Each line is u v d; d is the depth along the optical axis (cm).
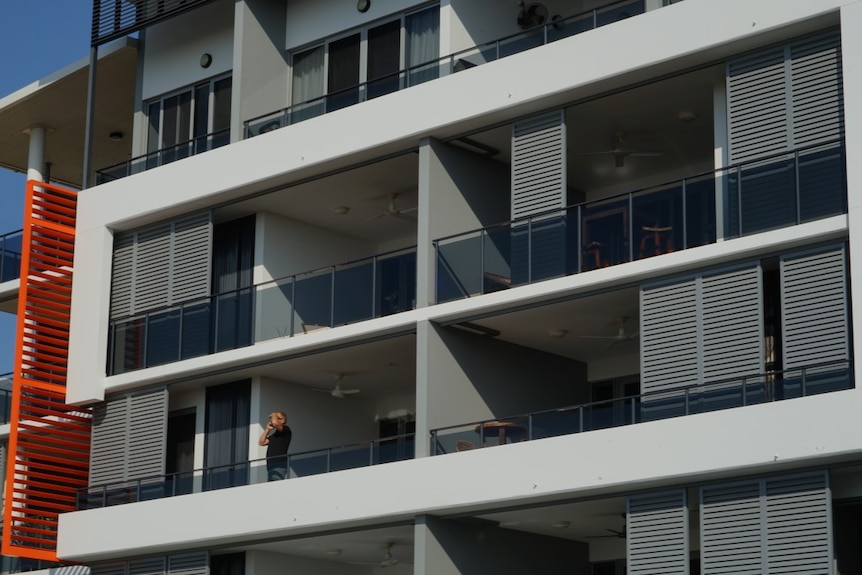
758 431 2567
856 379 2484
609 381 3328
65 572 3741
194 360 3425
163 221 3597
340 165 3291
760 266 2692
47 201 3734
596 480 2745
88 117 3747
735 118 2756
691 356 2741
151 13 3719
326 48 3522
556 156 2984
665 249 2819
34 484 3616
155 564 3425
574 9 3372
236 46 3538
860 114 2577
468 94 3078
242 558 3394
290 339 3278
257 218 3528
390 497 3006
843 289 2584
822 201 2631
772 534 2562
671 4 2853
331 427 3569
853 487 2552
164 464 3456
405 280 3178
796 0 2670
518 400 3200
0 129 4481
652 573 2697
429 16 3344
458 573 3005
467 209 3186
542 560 3173
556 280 2920
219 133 3528
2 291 4288
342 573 3522
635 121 3033
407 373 3431
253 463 3422
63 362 3712
